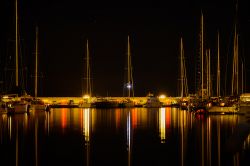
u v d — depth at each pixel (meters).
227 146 29.73
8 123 48.19
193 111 66.38
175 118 55.59
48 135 36.56
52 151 28.23
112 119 54.94
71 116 61.38
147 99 97.88
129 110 80.94
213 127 42.19
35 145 30.81
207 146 29.84
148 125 45.66
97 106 92.88
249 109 48.81
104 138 34.50
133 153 27.52
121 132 38.81
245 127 30.27
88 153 27.55
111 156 26.48
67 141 32.81
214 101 64.81
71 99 102.06
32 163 24.47
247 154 26.59
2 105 62.38
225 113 61.91
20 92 68.31
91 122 50.19
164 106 98.00
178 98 100.06
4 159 25.56
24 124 46.94
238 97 63.09
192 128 41.50
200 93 78.94
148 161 24.98
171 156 26.33
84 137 35.25
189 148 29.11
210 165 23.70
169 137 34.88
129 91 102.38
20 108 65.44
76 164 24.23
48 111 75.25
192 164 24.05
